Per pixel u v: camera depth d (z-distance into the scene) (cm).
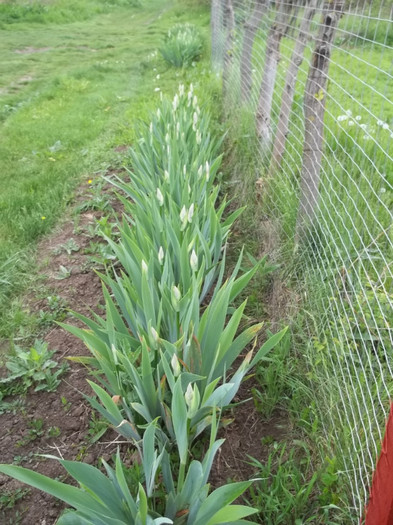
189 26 1292
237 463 222
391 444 139
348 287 257
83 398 261
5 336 308
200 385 212
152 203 287
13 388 270
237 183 457
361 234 272
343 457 195
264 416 242
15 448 237
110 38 1504
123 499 167
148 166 383
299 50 353
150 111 543
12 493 218
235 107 591
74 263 376
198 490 161
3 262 371
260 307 314
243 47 587
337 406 213
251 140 466
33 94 916
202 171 325
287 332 266
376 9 285
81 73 1023
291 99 368
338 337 238
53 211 451
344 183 310
